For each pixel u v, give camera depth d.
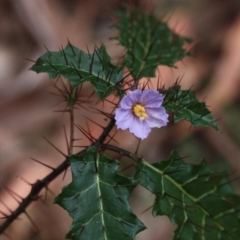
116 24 0.68
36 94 1.01
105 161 0.59
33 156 0.96
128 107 0.59
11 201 0.91
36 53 1.08
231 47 1.08
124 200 0.59
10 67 1.07
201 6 1.17
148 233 0.92
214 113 1.04
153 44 0.67
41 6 1.10
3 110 1.00
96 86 0.59
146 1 0.96
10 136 0.97
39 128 0.99
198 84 1.05
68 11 1.13
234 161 1.02
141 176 0.61
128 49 0.66
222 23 1.14
